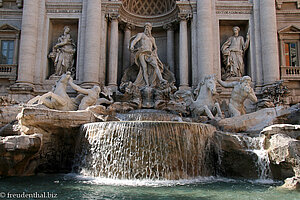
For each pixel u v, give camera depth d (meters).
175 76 24.67
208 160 12.28
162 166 11.19
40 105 15.30
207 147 12.36
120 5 23.12
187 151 11.69
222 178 11.63
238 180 11.13
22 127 12.21
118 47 25.20
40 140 11.76
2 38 24.55
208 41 22.05
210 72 21.66
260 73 22.55
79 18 23.14
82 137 12.73
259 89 22.20
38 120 12.33
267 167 11.20
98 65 21.91
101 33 22.75
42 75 22.36
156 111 18.50
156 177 11.06
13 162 11.16
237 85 16.47
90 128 12.49
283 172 10.64
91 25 22.08
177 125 11.79
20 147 10.92
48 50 23.11
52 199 7.90
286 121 14.21
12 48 24.56
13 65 23.62
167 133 11.55
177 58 24.95
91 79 21.31
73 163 13.22
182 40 22.89
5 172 11.39
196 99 17.98
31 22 22.42
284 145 10.59
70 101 17.72
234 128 14.13
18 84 21.33
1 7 24.86
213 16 23.39
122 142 11.51
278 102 20.56
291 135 11.45
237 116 14.59
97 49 21.97
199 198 8.05
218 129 14.09
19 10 24.50
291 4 25.11
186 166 11.51
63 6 23.31
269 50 22.23
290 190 9.16
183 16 23.16
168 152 11.37
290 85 23.83
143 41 21.94
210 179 11.34
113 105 18.89
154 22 25.94
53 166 13.12
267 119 14.20
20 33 24.34
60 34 24.12
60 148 13.41
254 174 11.40
